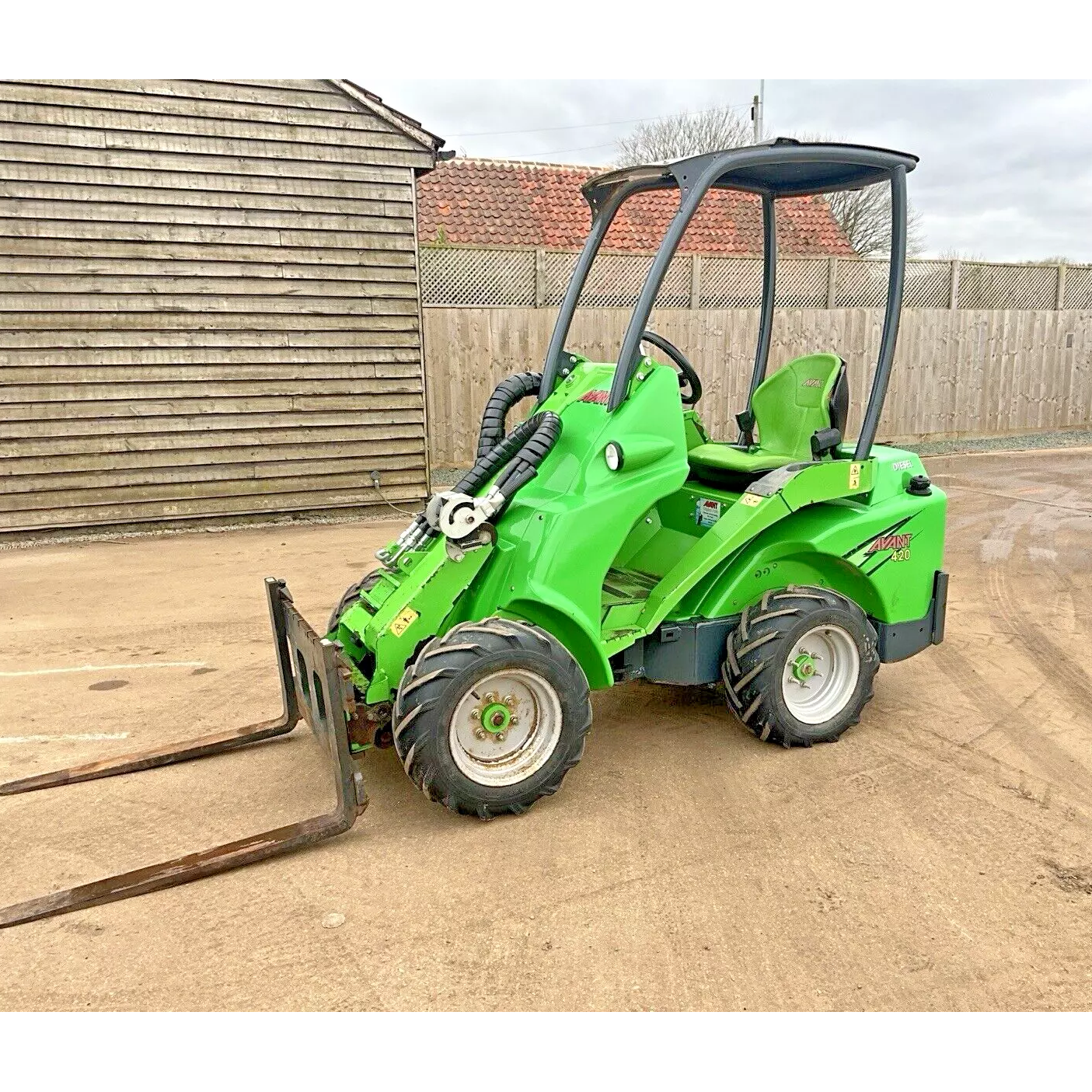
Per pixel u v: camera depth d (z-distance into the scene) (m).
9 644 4.93
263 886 2.71
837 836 2.97
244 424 7.80
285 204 7.58
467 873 2.77
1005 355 12.27
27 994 2.26
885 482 3.87
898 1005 2.21
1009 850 2.88
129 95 6.98
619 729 3.85
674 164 3.21
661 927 2.50
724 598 3.57
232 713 4.01
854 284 11.16
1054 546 6.97
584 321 9.95
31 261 6.97
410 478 8.53
